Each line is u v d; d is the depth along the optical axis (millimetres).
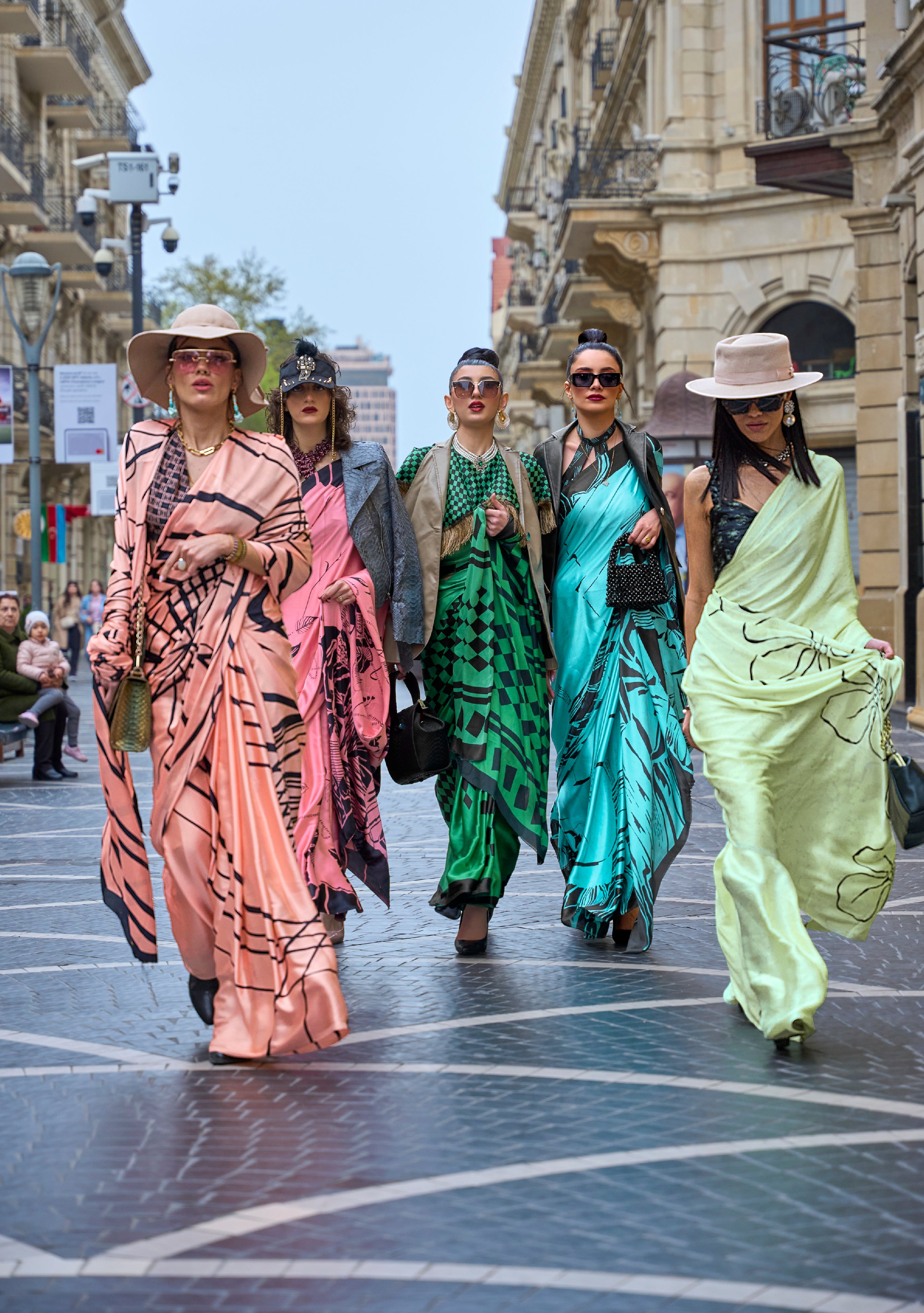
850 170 22141
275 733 5207
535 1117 4473
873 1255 3467
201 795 5168
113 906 5219
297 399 6988
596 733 7051
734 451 5723
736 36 27250
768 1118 4438
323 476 7051
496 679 6957
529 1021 5590
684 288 27594
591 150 31125
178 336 5305
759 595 5645
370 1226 3668
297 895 5023
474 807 6797
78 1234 3652
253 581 5285
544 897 8336
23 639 15992
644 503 7172
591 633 7113
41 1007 5934
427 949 6953
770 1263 3422
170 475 5305
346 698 6930
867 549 22391
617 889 6789
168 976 6504
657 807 6875
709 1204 3777
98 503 26375
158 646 5215
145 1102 4680
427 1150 4203
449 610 7027
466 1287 3316
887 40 21500
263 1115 4531
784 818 5578
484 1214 3732
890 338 21906
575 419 7430
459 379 7105
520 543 7094
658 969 6484
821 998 5035
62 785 15320
